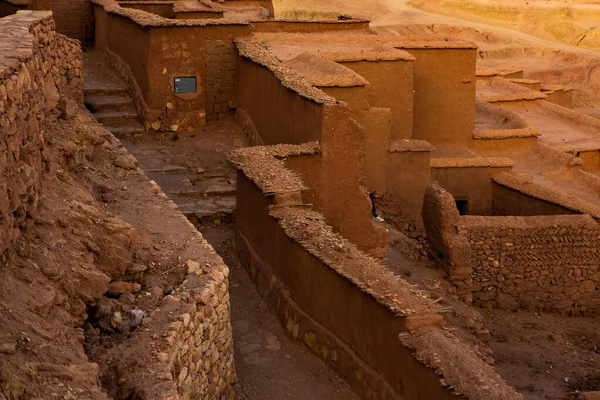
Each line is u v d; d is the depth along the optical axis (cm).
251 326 1161
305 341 1099
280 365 1067
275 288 1192
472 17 5288
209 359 871
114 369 729
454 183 1953
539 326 1593
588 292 1655
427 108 2041
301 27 2286
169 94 1747
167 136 1745
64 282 790
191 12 2186
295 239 1125
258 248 1279
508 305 1639
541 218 1641
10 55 839
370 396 970
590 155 2264
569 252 1636
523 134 2145
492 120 2389
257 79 1670
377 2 5338
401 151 1759
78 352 714
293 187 1237
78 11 2117
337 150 1386
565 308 1653
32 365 639
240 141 1730
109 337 782
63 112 1150
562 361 1469
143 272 888
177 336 784
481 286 1623
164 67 1733
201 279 882
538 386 1375
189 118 1764
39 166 903
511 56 4647
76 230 860
